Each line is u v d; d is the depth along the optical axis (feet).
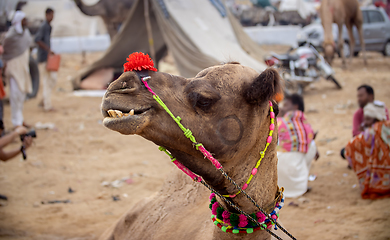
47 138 31.37
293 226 17.24
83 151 28.94
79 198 21.33
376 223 17.03
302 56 43.11
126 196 21.53
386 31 68.44
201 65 37.83
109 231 13.55
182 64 39.86
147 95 6.75
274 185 8.02
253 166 7.59
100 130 33.68
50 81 38.75
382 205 18.65
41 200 20.95
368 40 68.13
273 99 7.61
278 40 83.41
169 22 40.78
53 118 36.81
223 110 7.13
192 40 38.42
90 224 18.11
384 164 19.38
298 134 20.67
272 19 94.48
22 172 24.85
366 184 19.62
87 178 24.13
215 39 40.01
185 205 11.57
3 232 16.84
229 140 7.18
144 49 48.11
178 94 7.04
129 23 44.62
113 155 28.25
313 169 24.39
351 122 33.94
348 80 51.24
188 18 40.91
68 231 17.20
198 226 9.95
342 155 23.85
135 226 12.12
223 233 7.98
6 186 22.63
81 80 47.37
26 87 31.55
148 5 43.57
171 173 13.12
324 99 42.32
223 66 7.50
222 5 45.19
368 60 66.28
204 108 7.06
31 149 29.01
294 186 20.65
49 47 38.19
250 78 7.41
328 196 20.42
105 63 47.32
